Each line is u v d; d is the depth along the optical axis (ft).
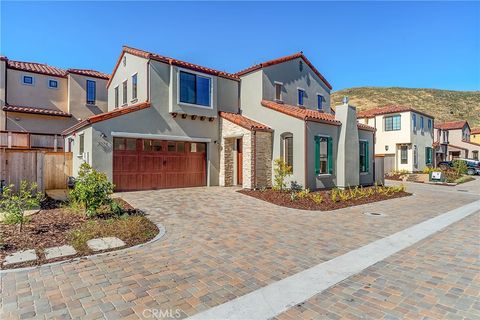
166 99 50.47
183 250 20.66
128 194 43.55
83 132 46.39
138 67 52.26
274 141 55.16
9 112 67.00
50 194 41.27
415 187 73.10
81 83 76.02
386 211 37.55
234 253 20.25
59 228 24.47
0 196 33.78
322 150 55.26
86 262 18.06
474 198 52.54
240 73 62.34
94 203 27.99
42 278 15.70
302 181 51.03
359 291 14.80
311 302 13.65
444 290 14.93
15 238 21.76
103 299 13.56
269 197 43.42
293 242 23.04
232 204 38.32
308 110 64.39
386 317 12.37
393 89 295.48
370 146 68.03
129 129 45.93
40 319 11.87
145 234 23.88
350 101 270.05
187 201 39.37
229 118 55.01
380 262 18.93
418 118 107.34
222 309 12.89
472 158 142.00
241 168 57.00
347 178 56.85
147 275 16.34
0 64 66.08
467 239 24.56
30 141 65.41
